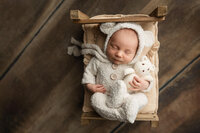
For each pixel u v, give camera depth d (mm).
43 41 1158
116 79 900
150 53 929
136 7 1077
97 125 1169
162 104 1121
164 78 1104
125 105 808
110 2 1090
